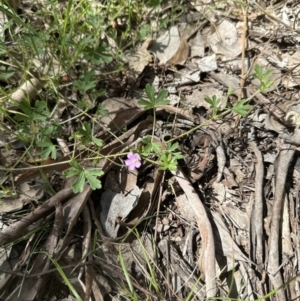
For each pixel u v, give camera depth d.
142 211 0.25
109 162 0.26
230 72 0.30
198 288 0.23
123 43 0.31
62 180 0.26
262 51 0.30
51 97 0.29
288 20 0.32
